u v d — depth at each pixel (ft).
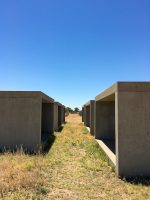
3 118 22.20
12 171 14.38
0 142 22.08
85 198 11.47
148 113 14.92
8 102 22.30
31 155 20.25
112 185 13.39
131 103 14.93
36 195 11.49
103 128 29.58
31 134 22.07
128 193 12.21
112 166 16.56
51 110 35.81
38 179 13.50
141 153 14.79
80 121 73.15
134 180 14.16
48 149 23.58
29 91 22.29
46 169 16.16
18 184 12.47
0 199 10.90
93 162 18.47
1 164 16.24
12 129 22.15
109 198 11.53
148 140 14.83
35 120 22.15
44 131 35.63
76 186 13.10
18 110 22.25
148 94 14.96
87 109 50.31
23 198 11.05
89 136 34.01
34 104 22.25
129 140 14.84
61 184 13.32
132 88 14.96
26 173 14.10
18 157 18.42
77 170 16.19
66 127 50.72
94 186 13.19
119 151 14.80
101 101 29.63
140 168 14.75
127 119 14.89
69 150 23.25
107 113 29.58
